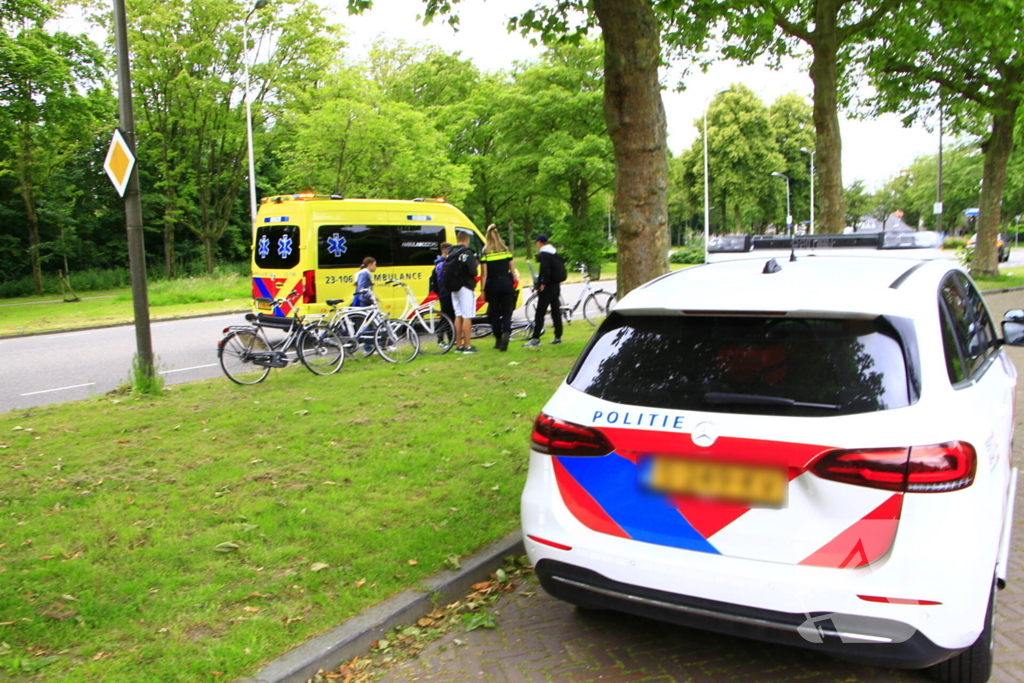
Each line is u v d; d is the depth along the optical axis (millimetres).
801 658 3168
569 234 32156
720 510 2578
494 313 11133
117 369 11203
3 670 2934
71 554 4016
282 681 2945
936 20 15914
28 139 30781
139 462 5672
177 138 34812
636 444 2719
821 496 2432
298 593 3611
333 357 9797
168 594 3578
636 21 8406
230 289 26484
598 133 37094
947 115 22078
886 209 77875
